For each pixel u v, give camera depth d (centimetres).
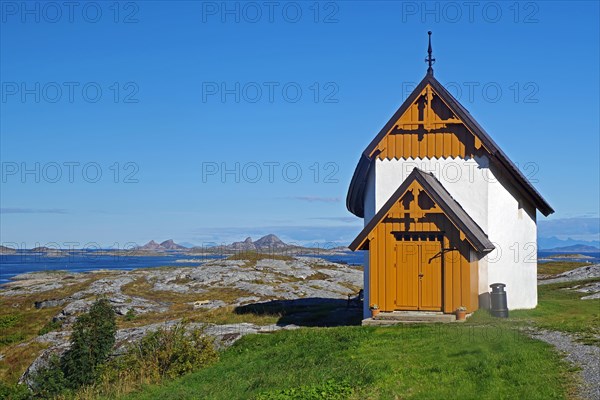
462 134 2838
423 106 2864
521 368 1566
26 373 3077
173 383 2091
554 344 1838
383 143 2884
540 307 3073
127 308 4478
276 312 3547
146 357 2342
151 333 2591
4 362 3566
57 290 6234
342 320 3112
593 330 2055
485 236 2688
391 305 2622
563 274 5419
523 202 3088
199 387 1942
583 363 1576
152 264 14375
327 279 6031
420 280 2622
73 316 4491
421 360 1753
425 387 1483
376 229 2642
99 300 2930
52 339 3772
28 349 3650
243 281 5500
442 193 2694
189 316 3778
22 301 5834
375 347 2017
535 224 3203
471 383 1479
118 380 2289
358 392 1500
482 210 2812
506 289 2914
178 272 6300
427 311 2608
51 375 2664
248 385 1789
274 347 2325
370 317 2666
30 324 4762
